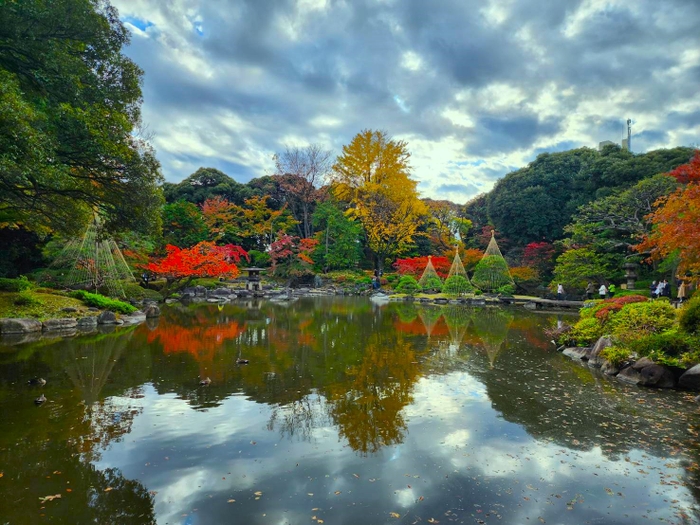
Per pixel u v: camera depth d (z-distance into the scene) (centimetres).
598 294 2477
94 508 341
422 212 3656
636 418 562
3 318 1248
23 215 1272
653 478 402
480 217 4669
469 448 463
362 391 675
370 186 3644
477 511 341
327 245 3856
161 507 342
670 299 1802
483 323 1600
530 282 3175
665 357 743
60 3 886
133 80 1102
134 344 1075
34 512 334
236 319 1642
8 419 539
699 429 525
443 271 3438
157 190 1148
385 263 4066
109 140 962
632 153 3212
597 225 2375
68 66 899
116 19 1058
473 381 745
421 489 375
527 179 3612
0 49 862
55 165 868
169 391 668
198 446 461
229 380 736
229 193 4488
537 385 722
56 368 815
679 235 993
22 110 707
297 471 405
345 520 326
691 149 2770
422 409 591
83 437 483
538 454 450
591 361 891
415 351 1019
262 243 4253
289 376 766
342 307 2231
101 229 1259
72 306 1491
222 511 337
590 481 394
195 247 2416
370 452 450
